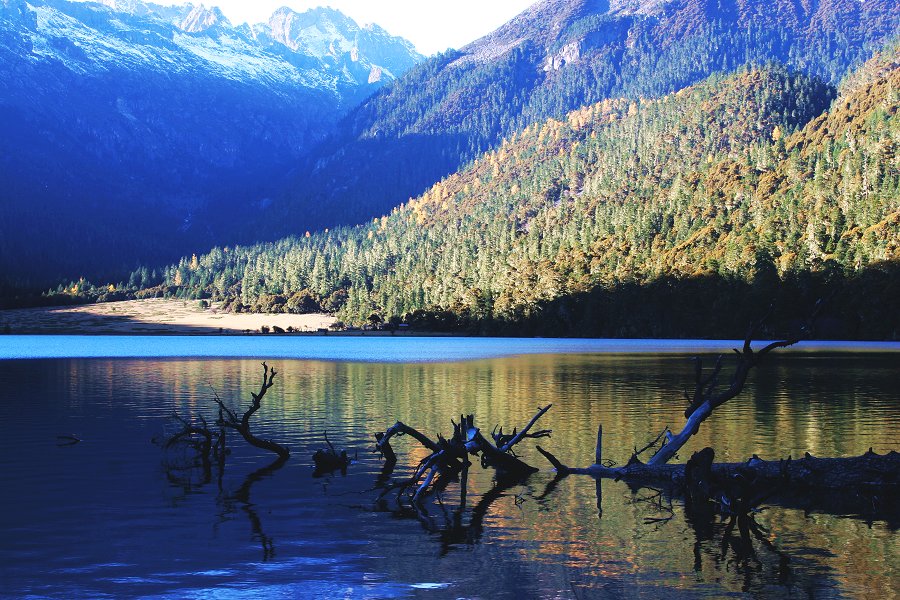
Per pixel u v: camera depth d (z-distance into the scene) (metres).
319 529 26.47
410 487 32.53
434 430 47.31
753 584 21.39
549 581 21.69
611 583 21.53
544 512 28.88
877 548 24.39
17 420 51.25
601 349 171.00
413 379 87.44
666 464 34.59
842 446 39.97
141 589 21.03
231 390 73.12
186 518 27.55
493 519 27.89
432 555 23.80
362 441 43.56
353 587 21.25
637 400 63.00
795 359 119.50
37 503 29.41
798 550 24.25
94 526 26.52
